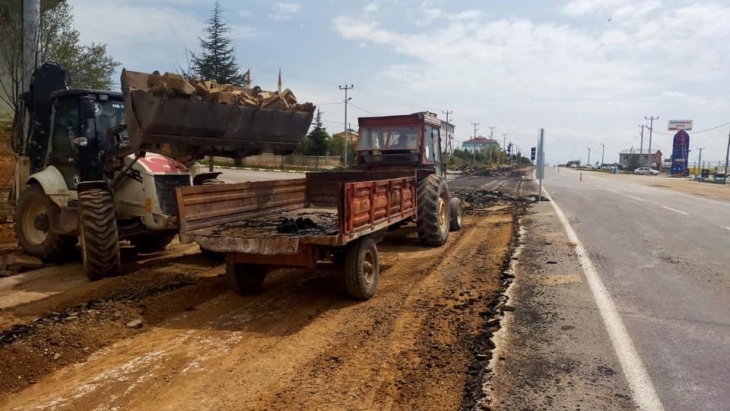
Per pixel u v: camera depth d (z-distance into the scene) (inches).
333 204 369.4
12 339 193.3
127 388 160.6
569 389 158.1
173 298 248.1
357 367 173.9
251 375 168.7
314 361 179.2
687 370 171.3
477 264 328.5
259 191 310.7
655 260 337.7
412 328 210.8
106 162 309.4
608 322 216.5
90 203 285.4
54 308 233.5
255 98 309.1
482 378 164.9
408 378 165.3
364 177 370.0
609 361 178.2
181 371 172.2
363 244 249.1
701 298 251.4
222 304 247.4
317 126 2278.5
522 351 186.7
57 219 321.1
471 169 2484.0
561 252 364.8
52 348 187.9
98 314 220.1
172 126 265.7
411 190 345.1
